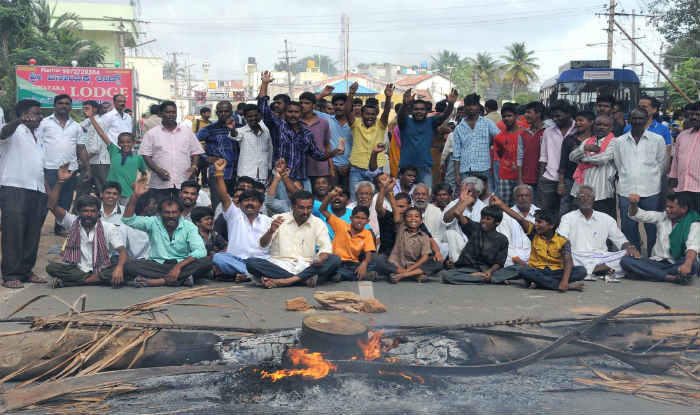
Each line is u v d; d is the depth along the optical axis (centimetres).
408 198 721
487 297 581
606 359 403
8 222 597
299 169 784
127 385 349
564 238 629
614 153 743
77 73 2442
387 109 833
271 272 618
